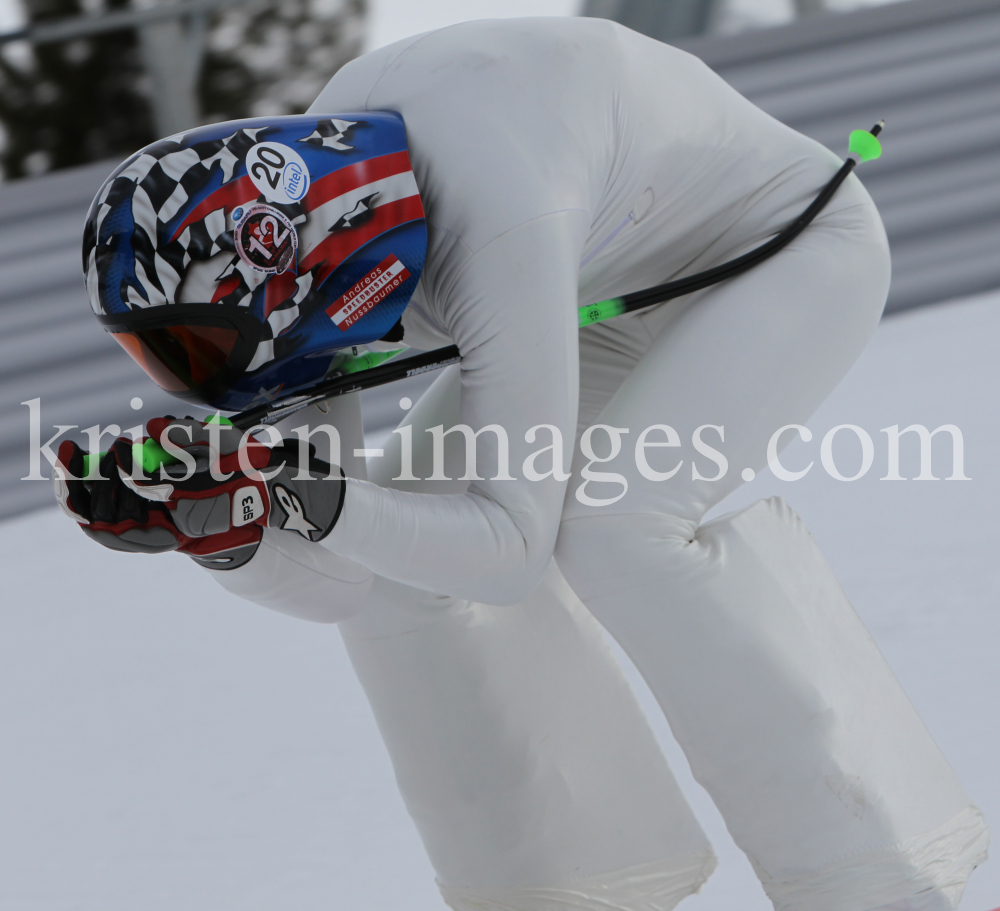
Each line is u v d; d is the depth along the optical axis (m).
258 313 4.79
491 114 5.21
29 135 24.12
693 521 5.54
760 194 6.17
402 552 4.94
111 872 8.32
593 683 6.38
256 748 9.93
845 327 5.93
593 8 21.22
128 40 23.77
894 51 21.19
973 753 7.70
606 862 6.25
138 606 14.25
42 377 18.64
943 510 12.46
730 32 21.59
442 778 6.16
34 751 10.82
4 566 16.50
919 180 21.14
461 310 5.14
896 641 9.52
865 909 5.43
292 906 7.41
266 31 23.22
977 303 20.98
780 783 5.45
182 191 4.70
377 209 5.00
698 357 5.65
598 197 5.49
